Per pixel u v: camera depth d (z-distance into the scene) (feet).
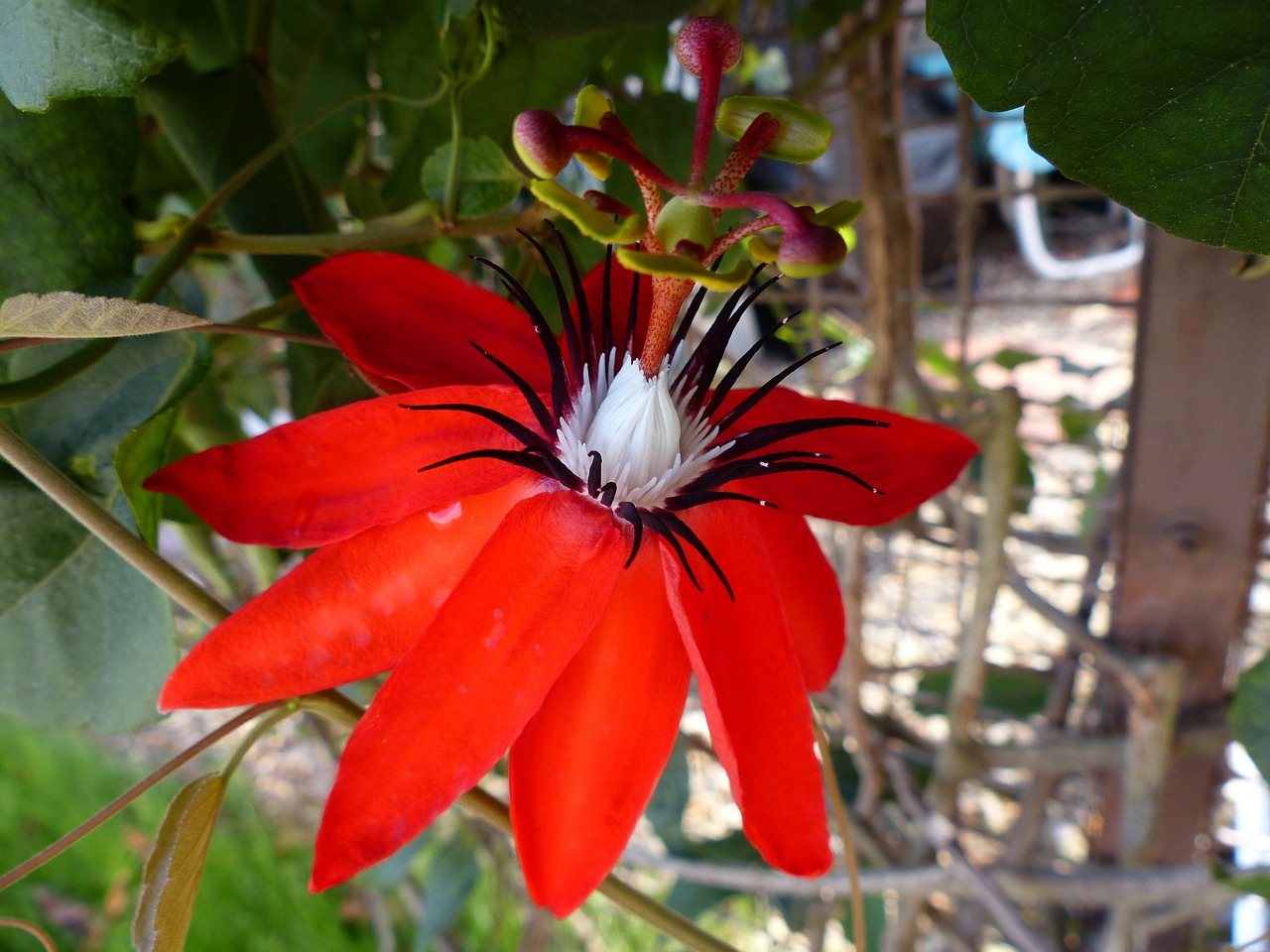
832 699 1.03
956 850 0.88
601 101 0.37
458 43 0.59
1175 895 0.83
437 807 0.35
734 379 0.43
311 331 0.58
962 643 0.89
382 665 0.38
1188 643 0.82
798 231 0.32
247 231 0.62
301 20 0.68
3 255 0.48
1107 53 0.34
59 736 2.04
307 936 1.80
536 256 0.56
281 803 1.98
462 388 0.40
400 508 0.38
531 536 0.38
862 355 1.39
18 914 1.82
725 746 0.35
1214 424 0.75
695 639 0.38
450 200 0.54
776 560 0.44
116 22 0.39
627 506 0.40
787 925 1.22
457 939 1.73
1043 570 1.49
